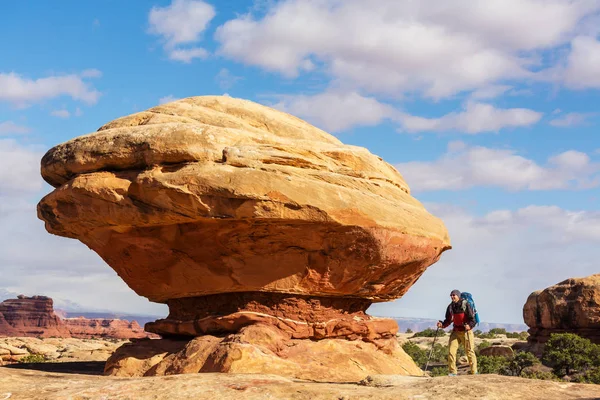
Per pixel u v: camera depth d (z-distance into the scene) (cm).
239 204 1550
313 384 1275
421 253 1859
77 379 1402
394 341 2038
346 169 1794
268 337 1669
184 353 1678
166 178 1577
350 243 1673
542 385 1188
